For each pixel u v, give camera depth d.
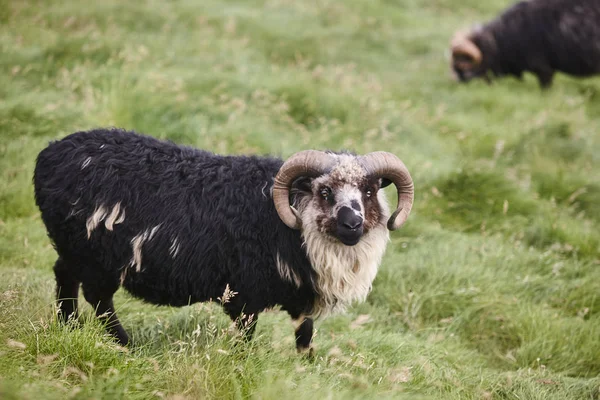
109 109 15.23
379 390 7.84
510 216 14.48
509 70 25.73
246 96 17.56
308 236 8.73
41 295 9.55
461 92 23.45
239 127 15.67
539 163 16.91
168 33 22.64
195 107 16.14
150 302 9.16
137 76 17.20
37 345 7.47
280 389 7.10
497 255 12.73
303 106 17.69
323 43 24.41
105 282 8.98
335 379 8.09
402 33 28.47
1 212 12.49
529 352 10.40
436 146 17.86
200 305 9.21
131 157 8.78
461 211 14.56
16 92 15.70
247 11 26.44
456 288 11.62
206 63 19.86
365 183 8.71
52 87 16.48
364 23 28.36
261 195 8.83
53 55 18.02
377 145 16.48
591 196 15.65
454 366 9.77
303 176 8.72
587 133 19.38
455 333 10.96
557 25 24.55
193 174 8.80
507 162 17.52
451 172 15.27
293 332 9.97
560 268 12.54
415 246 13.09
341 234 8.45
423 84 23.56
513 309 11.28
